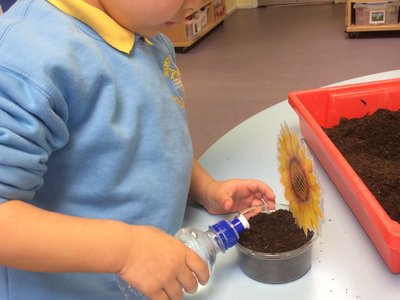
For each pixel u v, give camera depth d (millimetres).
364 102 931
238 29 3891
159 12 564
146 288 475
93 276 583
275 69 2852
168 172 613
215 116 2328
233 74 2857
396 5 3117
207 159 833
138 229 492
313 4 4496
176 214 629
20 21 528
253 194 696
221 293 539
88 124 541
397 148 800
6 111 453
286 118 959
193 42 3453
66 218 476
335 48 3086
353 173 612
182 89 733
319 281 540
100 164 555
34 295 566
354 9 3271
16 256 451
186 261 493
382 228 510
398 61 2701
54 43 508
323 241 602
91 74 530
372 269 551
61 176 551
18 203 462
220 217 695
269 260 530
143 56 623
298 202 561
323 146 728
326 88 926
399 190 658
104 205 574
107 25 569
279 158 611
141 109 589
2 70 468
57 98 483
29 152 463
